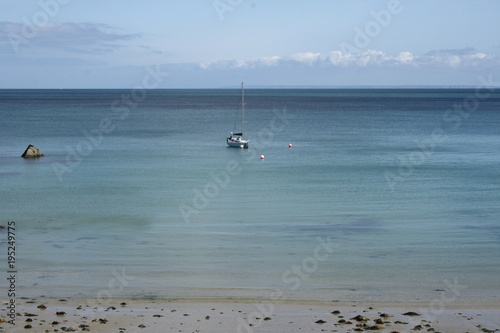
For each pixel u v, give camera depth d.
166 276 25.11
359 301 22.03
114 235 32.88
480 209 40.81
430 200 44.16
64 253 28.84
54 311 20.19
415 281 24.66
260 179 54.97
